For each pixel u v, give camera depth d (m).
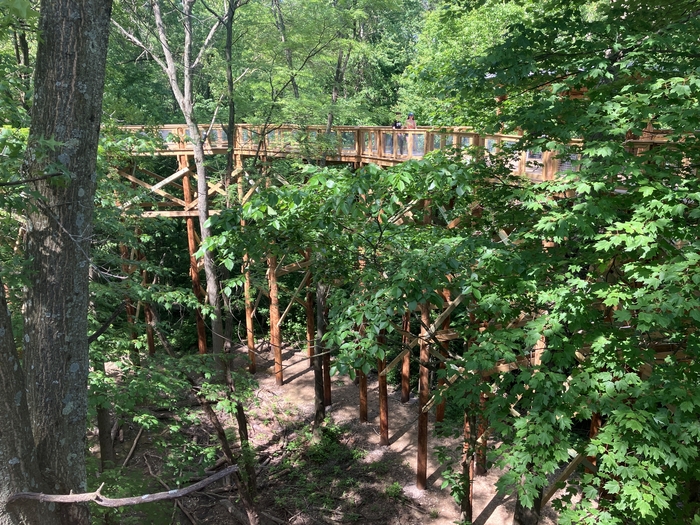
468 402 4.98
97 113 3.78
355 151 12.58
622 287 4.61
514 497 10.00
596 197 5.02
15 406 3.24
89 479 7.19
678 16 5.80
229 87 12.07
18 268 3.79
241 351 16.81
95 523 6.59
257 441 12.19
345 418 13.08
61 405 3.78
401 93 19.36
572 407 4.46
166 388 6.80
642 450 4.03
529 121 5.36
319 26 12.27
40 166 3.57
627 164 4.54
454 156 7.29
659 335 6.27
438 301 4.74
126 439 11.84
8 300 5.70
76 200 3.71
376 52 19.44
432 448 11.68
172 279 19.83
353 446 11.97
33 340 3.71
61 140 3.58
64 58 3.54
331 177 5.17
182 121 20.69
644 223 4.54
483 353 4.74
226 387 8.14
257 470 11.26
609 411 4.27
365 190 4.67
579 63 5.32
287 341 17.41
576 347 4.68
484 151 7.54
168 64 12.27
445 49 15.84
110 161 9.24
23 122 6.06
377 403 13.83
